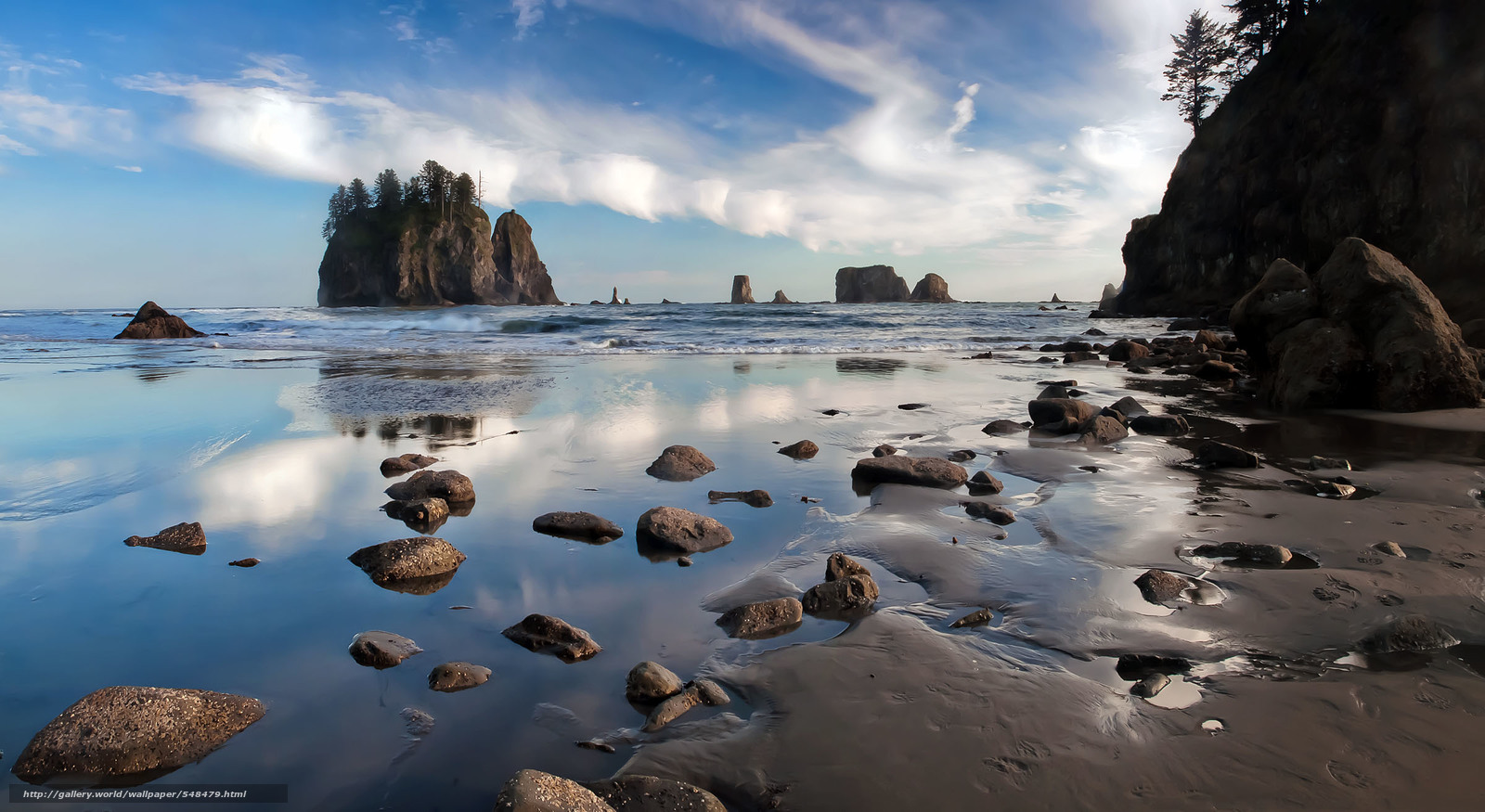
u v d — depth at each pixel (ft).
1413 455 17.78
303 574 10.44
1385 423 22.16
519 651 8.17
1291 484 14.99
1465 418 22.12
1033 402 22.26
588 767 6.16
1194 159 128.67
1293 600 9.16
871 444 19.74
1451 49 78.54
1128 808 5.56
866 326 86.84
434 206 397.80
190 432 19.98
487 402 26.00
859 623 8.82
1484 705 6.79
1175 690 7.18
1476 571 10.02
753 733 6.61
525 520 13.14
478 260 395.75
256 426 21.08
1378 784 5.73
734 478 16.08
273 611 9.20
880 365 41.83
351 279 388.57
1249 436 20.59
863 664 7.75
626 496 14.64
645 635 8.64
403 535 12.19
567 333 71.72
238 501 13.96
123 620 8.85
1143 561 10.78
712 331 75.20
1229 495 14.28
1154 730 6.51
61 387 28.66
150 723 6.41
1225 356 41.86
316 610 9.24
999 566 10.62
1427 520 12.35
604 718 6.89
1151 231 137.28
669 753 6.32
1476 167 72.54
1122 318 119.03
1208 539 11.60
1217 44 156.46
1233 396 29.14
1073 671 7.61
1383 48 87.76
